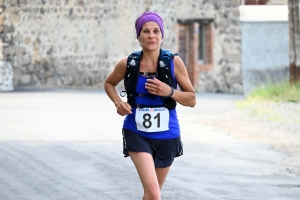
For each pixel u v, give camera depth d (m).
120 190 14.84
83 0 51.66
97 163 18.00
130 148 10.54
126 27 51.69
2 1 49.81
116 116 29.56
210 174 16.97
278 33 56.69
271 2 58.97
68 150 20.03
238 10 55.56
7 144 20.97
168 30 53.66
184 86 10.76
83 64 52.00
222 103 39.03
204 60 56.03
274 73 56.59
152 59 10.73
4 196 14.10
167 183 15.73
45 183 15.45
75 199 13.93
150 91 10.44
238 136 24.06
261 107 35.06
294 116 30.47
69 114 29.98
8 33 49.97
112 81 11.13
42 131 24.08
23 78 50.34
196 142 22.44
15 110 31.17
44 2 50.56
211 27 55.47
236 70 55.78
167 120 10.73
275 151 20.81
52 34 50.97
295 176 16.89
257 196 14.52
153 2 52.34
